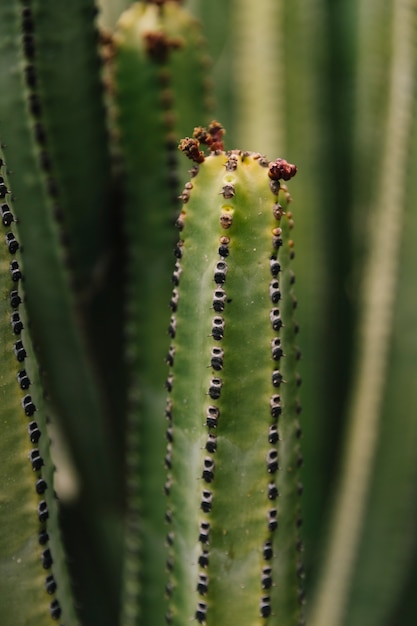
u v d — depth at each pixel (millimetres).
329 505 1167
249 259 832
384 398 1101
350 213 1184
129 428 1085
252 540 869
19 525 855
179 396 859
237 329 838
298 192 1118
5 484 847
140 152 1020
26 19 948
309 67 1108
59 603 885
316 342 1128
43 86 965
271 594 882
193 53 1010
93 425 1071
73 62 973
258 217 830
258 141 1114
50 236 995
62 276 1009
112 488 1100
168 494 882
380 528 1116
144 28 1000
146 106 1008
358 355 1132
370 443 1107
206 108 1023
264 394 849
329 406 1165
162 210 1026
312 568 1141
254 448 855
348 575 1121
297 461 879
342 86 1178
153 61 1000
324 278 1130
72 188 1000
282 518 875
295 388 869
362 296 1130
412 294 1083
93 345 1061
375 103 1162
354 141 1180
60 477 1138
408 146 1062
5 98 960
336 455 1177
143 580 1050
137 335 1052
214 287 833
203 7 1137
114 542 1115
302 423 1121
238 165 828
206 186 832
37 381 857
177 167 1016
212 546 868
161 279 1038
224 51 1137
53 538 875
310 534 1135
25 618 872
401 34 1062
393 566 1122
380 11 1135
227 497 861
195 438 858
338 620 1126
